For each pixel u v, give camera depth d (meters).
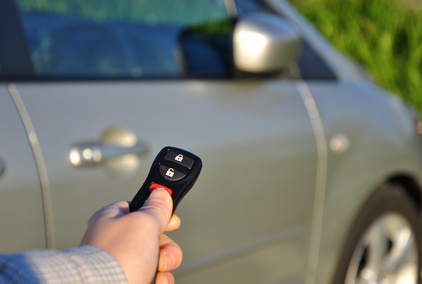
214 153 1.85
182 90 1.88
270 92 2.11
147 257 0.63
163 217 0.69
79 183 1.53
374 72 5.48
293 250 2.16
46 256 0.54
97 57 1.79
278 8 2.45
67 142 1.53
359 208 2.39
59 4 1.77
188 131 1.80
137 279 0.61
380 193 2.48
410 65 5.52
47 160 1.48
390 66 5.48
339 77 2.46
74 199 1.52
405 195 2.62
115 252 0.62
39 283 0.50
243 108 1.99
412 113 2.71
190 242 1.81
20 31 1.62
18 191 1.42
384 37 5.61
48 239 1.48
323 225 2.26
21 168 1.43
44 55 1.66
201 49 2.06
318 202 2.23
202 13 2.18
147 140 1.69
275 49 2.02
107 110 1.65
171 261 0.75
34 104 1.52
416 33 5.62
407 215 2.63
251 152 1.96
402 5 6.10
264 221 2.03
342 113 2.33
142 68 1.88
